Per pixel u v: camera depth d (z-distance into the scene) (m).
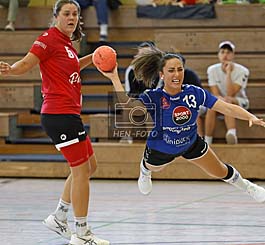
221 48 19.92
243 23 24.19
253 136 19.95
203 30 23.11
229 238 11.37
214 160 11.55
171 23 24.56
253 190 11.79
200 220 13.11
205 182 18.88
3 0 24.22
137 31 24.78
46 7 24.64
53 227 11.09
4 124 20.73
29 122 21.75
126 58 24.02
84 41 23.86
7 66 9.92
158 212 14.06
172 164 19.20
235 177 11.72
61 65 10.33
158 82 14.95
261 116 19.92
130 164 19.33
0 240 11.36
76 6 10.52
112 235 11.69
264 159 18.84
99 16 23.77
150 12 24.56
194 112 11.05
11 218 13.48
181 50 23.22
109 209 14.47
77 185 10.38
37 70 22.50
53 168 19.80
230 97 19.61
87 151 10.49
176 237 11.48
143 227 12.43
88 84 23.14
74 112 10.38
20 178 19.91
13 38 23.36
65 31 10.48
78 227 10.40
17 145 20.98
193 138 11.29
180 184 18.50
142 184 12.15
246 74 20.00
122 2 25.81
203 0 24.81
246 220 13.07
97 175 19.50
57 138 10.34
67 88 10.34
